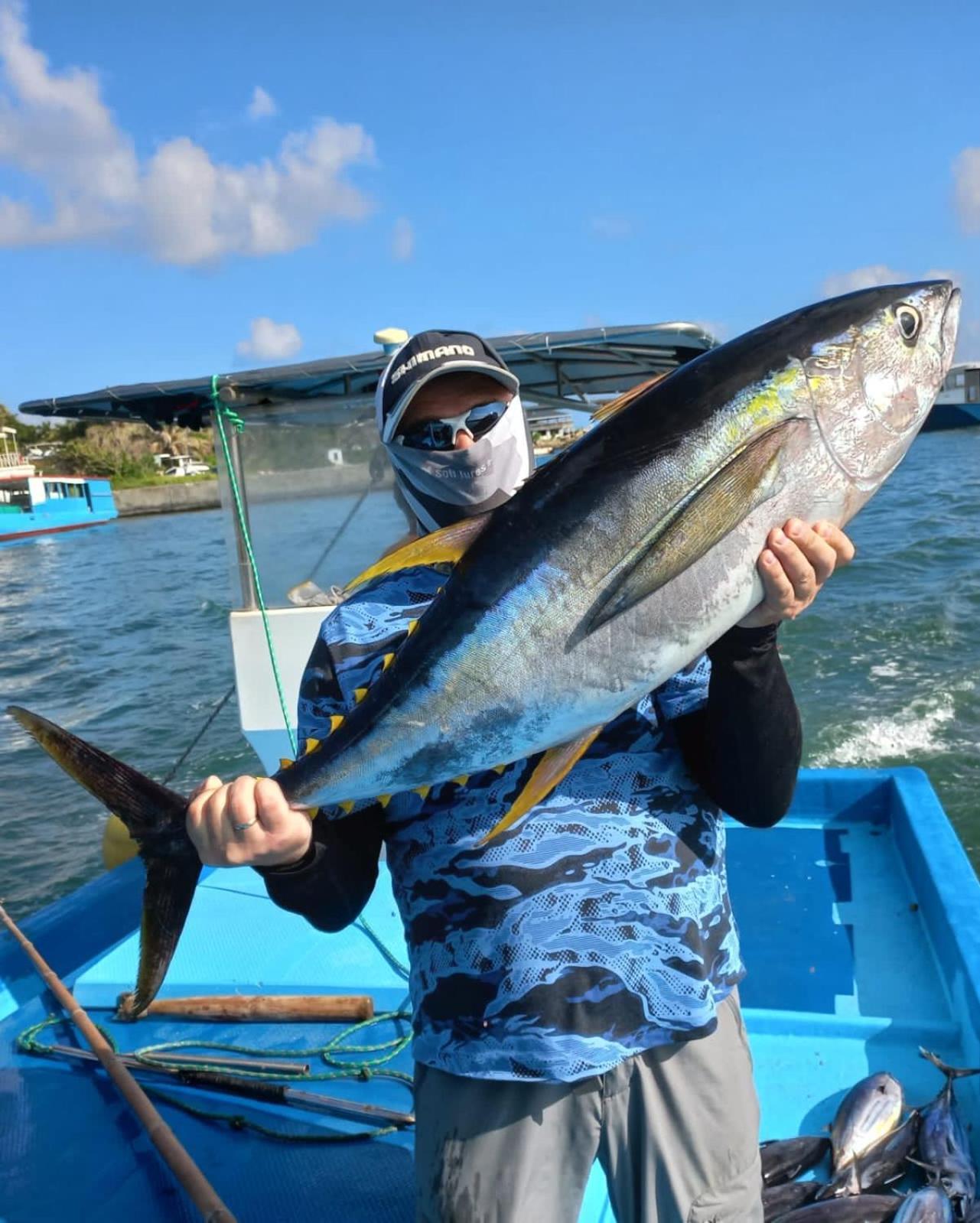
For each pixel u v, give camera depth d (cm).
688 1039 156
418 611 187
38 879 759
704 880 167
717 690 163
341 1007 325
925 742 839
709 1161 159
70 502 5594
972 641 1144
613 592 162
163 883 188
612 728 170
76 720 1227
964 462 3906
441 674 167
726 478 157
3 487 6012
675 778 171
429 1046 162
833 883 384
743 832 432
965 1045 279
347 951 371
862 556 1817
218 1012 331
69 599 2516
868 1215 226
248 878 440
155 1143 237
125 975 354
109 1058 276
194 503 6800
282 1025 329
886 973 322
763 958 337
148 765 1024
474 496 193
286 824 157
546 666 164
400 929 385
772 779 165
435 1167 161
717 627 158
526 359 602
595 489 163
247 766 991
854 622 1277
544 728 164
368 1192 245
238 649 542
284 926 392
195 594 2386
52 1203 249
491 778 168
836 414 165
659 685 171
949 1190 231
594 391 734
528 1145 155
